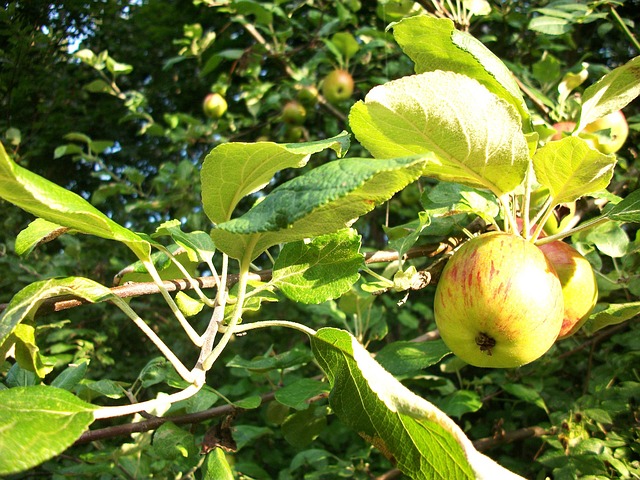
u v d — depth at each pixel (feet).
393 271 1.94
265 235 1.09
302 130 3.79
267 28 3.91
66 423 0.91
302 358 1.78
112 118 4.92
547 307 1.19
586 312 1.32
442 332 1.27
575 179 1.23
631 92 1.43
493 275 1.18
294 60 4.33
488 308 1.18
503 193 1.26
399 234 1.66
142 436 1.99
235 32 4.61
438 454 1.08
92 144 3.69
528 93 2.01
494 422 2.42
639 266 1.83
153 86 5.07
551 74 2.49
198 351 3.78
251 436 2.31
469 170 1.22
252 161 1.07
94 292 1.08
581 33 3.44
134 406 0.99
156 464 1.99
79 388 1.66
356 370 1.14
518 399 2.61
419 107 1.11
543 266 1.21
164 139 5.14
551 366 2.30
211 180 1.09
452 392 2.22
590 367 2.25
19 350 1.18
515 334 1.18
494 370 2.76
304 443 1.97
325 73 4.07
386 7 2.60
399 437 1.12
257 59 3.78
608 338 2.48
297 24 3.76
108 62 3.80
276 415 2.05
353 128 1.19
